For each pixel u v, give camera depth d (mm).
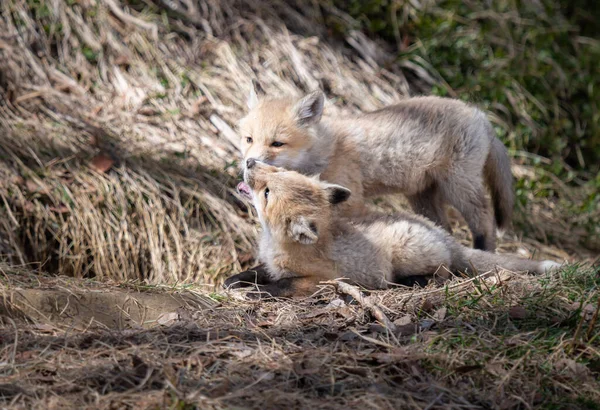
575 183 16156
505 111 16188
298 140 10422
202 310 8312
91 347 6945
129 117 13359
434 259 9461
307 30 16188
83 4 14711
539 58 17312
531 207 14852
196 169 12742
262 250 9641
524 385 6547
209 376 6379
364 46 16391
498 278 8664
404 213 10391
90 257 11133
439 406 6074
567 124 16625
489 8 17781
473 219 11320
